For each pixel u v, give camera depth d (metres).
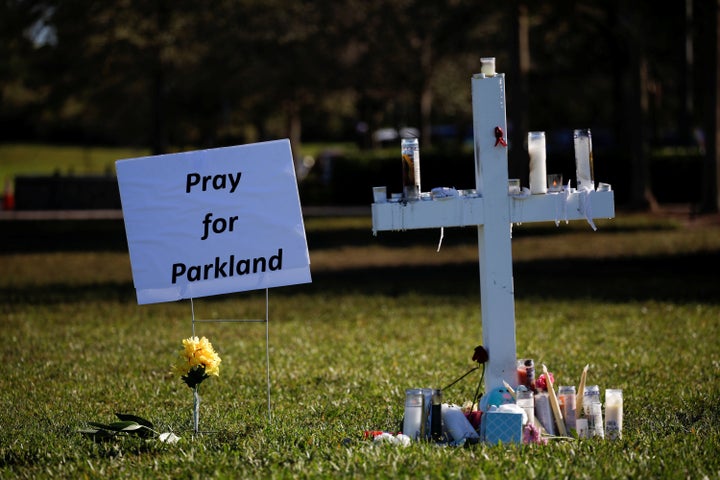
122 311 16.66
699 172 36.84
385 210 7.28
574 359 11.27
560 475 6.17
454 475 6.09
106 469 6.66
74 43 35.78
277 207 7.48
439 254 25.70
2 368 11.41
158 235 7.38
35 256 26.72
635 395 9.25
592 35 40.88
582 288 18.22
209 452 6.96
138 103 44.25
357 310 16.27
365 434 7.46
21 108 44.88
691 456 6.69
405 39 39.50
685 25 38.31
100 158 77.31
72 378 10.80
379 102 46.84
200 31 37.44
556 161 36.97
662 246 24.53
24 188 41.56
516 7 29.50
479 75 7.31
